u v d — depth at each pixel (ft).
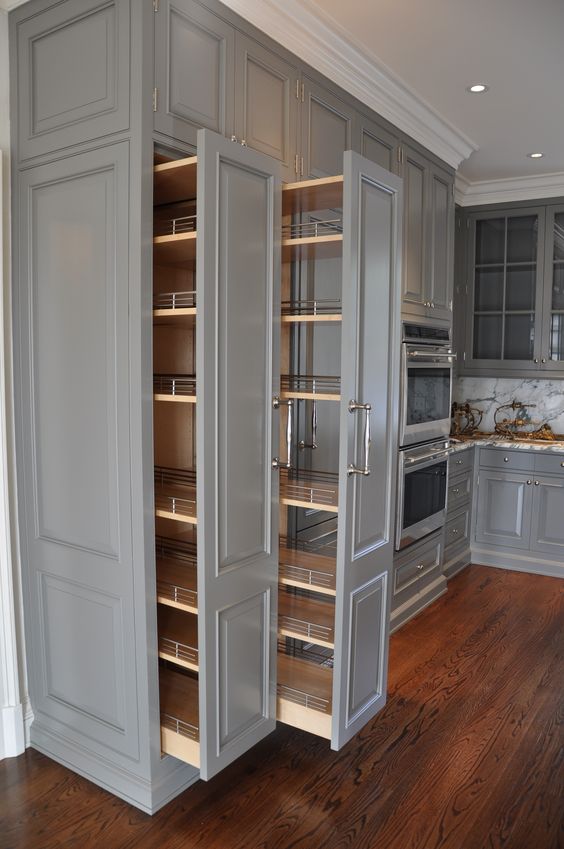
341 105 9.10
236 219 6.31
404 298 11.14
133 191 6.13
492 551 15.48
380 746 8.11
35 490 7.50
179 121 6.44
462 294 15.81
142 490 6.37
